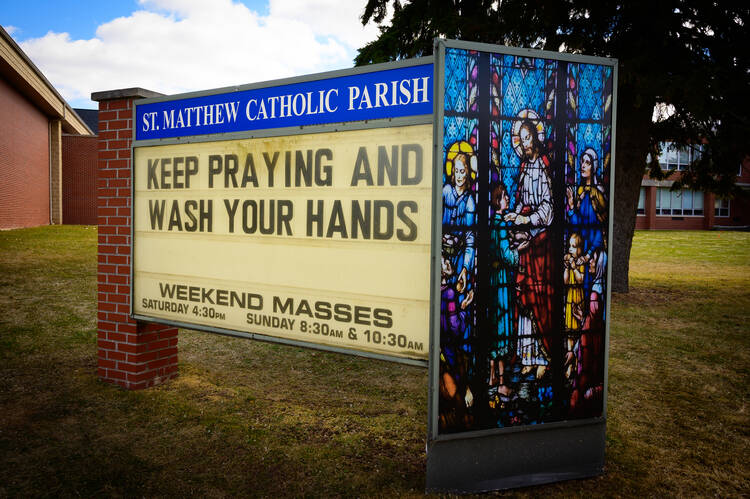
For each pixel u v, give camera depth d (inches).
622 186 423.2
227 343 252.4
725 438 156.3
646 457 142.9
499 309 122.3
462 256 119.1
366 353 132.6
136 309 176.9
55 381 187.6
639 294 422.3
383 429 157.0
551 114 124.2
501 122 120.3
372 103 130.4
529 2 339.9
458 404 120.3
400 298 127.9
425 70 123.0
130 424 154.2
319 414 167.3
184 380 194.7
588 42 331.6
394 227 128.3
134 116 173.6
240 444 143.7
